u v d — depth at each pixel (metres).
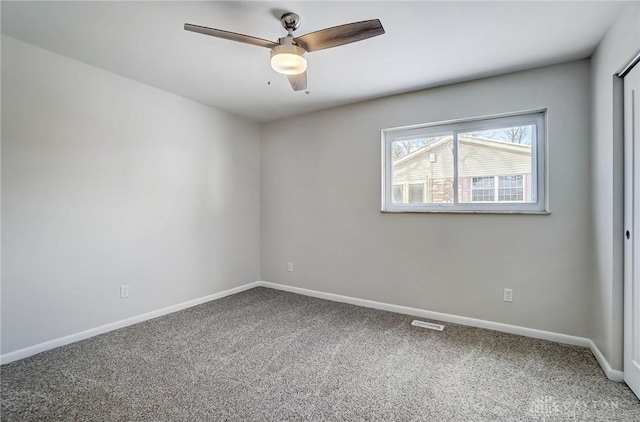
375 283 3.38
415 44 2.21
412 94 3.13
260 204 4.31
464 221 2.89
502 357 2.26
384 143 3.35
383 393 1.84
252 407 1.71
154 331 2.74
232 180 3.94
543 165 2.61
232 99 3.39
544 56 2.37
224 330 2.77
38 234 2.32
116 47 2.31
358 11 1.86
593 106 2.30
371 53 2.34
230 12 1.88
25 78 2.25
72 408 1.69
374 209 3.38
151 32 2.11
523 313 2.64
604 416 1.63
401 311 3.21
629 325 1.85
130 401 1.75
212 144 3.67
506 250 2.70
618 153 1.92
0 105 2.14
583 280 2.42
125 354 2.31
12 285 2.20
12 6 1.82
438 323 2.92
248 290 4.12
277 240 4.17
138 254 2.96
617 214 1.94
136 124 2.93
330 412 1.67
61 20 1.97
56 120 2.41
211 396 1.81
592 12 1.83
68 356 2.27
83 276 2.57
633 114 1.79
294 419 1.62
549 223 2.53
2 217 2.16
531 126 2.66
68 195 2.48
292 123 4.01
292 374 2.04
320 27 2.03
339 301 3.62
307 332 2.73
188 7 1.83
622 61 1.80
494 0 1.74
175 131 3.27
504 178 2.78
